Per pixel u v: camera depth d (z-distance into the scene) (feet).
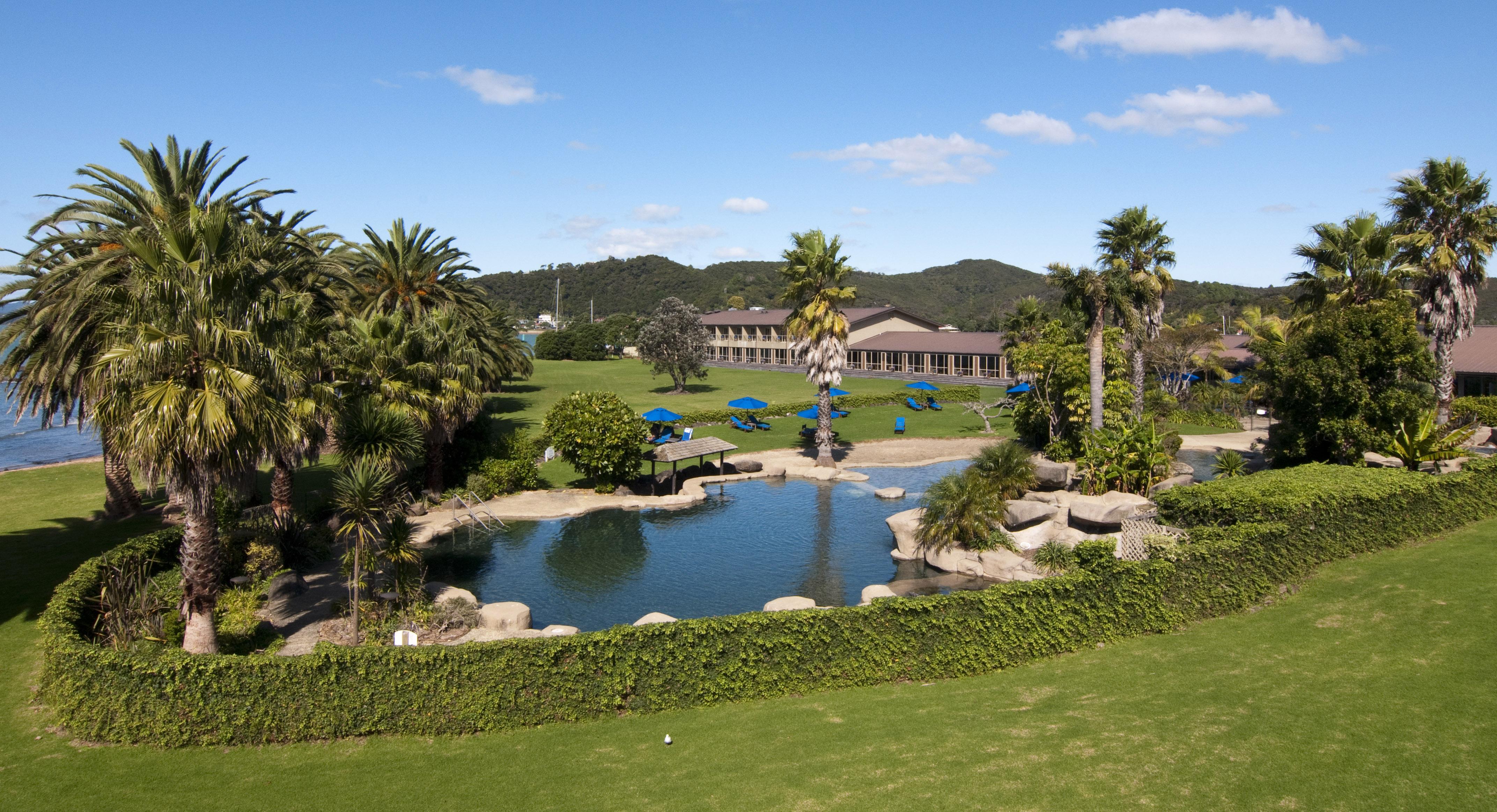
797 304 150.82
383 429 78.69
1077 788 37.37
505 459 133.90
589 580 87.10
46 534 93.04
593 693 48.29
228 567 78.48
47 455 192.95
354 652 46.75
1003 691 49.98
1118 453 107.34
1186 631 58.29
